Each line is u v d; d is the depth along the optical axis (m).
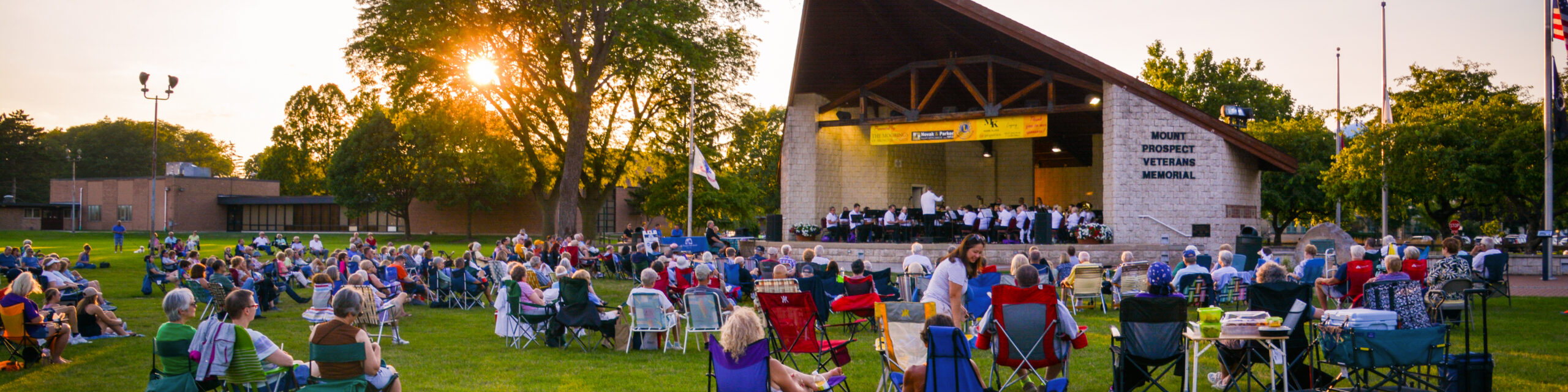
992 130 26.88
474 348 11.36
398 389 7.04
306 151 83.38
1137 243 25.09
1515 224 42.75
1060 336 7.27
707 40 34.22
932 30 26.58
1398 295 8.67
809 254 15.17
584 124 34.34
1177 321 7.13
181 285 16.31
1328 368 8.98
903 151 31.81
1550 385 8.26
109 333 12.46
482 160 36.47
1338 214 37.50
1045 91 30.36
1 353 10.47
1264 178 42.03
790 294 8.84
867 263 16.69
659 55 35.22
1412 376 7.05
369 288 11.51
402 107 35.03
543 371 9.59
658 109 38.94
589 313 10.93
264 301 16.19
